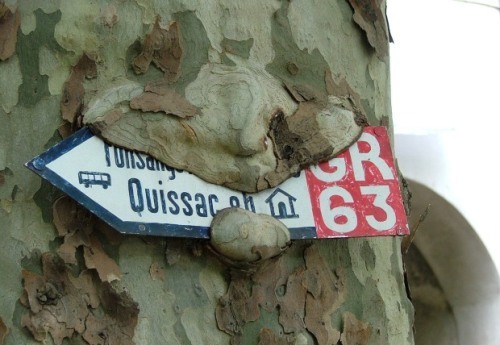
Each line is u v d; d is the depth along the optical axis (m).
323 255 2.36
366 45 2.60
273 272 2.25
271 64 2.38
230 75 2.24
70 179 2.03
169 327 2.11
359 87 2.55
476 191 5.98
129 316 2.07
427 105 6.00
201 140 2.17
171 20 2.26
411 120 5.95
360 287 2.43
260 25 2.38
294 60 2.41
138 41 2.22
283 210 2.24
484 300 6.03
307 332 2.27
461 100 6.07
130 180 2.09
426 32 6.10
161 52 2.23
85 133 2.08
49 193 2.09
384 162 2.41
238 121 2.18
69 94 2.14
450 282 6.10
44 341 2.00
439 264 6.09
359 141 2.41
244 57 2.33
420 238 6.04
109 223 2.03
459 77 6.10
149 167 2.12
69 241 2.06
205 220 2.14
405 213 2.41
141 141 2.12
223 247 2.13
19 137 2.11
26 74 2.14
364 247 2.47
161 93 2.17
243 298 2.20
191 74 2.23
